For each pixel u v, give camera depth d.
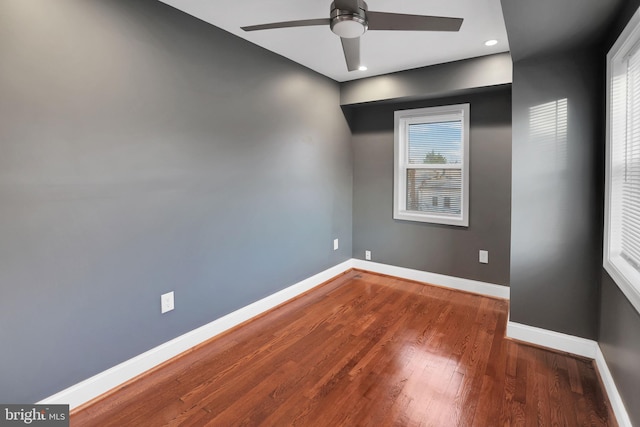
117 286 2.00
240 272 2.82
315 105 3.55
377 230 4.15
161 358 2.24
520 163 2.43
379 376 2.11
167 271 2.27
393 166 3.96
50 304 1.73
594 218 2.23
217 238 2.61
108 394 1.95
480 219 3.44
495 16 2.28
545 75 2.31
